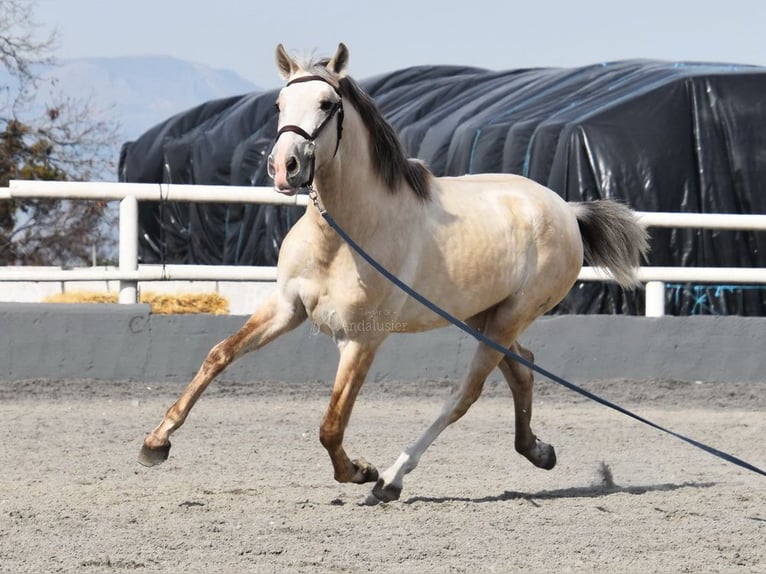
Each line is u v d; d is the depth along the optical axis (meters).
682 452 10.45
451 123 21.05
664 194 17.59
